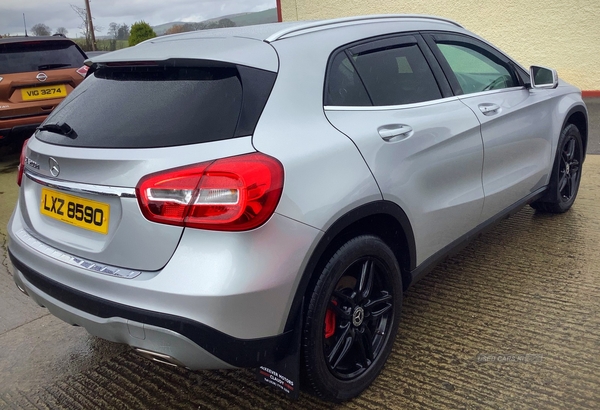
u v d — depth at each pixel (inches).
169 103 83.7
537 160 148.3
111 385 105.8
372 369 97.3
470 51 132.3
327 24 103.2
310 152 82.6
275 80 85.5
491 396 93.4
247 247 73.7
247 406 97.0
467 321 117.4
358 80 99.9
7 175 281.0
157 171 75.4
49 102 283.7
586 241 152.9
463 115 116.9
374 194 90.1
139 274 77.3
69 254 87.2
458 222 117.3
